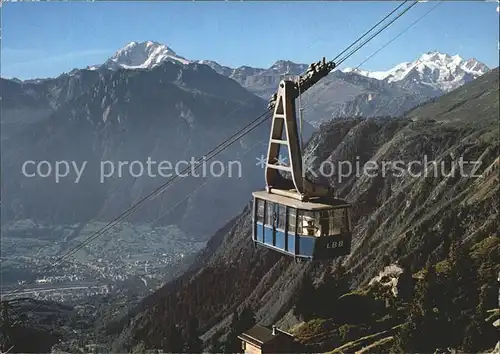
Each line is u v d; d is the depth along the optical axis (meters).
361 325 89.56
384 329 86.25
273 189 34.53
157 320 161.75
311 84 32.62
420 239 114.25
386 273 106.25
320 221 31.69
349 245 32.50
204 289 166.62
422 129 175.62
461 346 69.31
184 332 134.62
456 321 74.12
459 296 78.69
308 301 101.75
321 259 31.69
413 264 107.25
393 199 144.12
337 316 94.69
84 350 156.62
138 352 146.25
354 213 154.88
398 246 116.62
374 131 191.75
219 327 136.38
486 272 82.69
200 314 153.88
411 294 92.56
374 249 125.88
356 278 117.75
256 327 91.12
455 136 161.12
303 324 95.81
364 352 78.56
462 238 108.62
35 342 146.62
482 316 71.50
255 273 163.75
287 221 32.81
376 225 140.62
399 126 189.00
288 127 32.44
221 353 110.44
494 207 111.06
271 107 34.72
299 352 86.81
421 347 72.69
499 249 88.31
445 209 122.50
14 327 147.75
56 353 146.12
